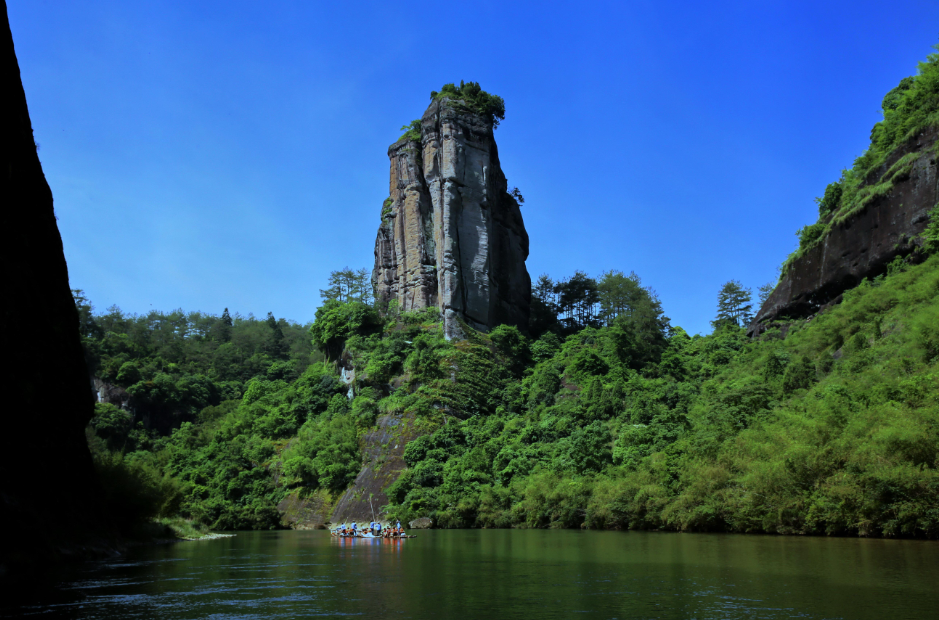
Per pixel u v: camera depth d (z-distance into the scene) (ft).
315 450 344.69
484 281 421.59
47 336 120.88
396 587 87.35
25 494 110.22
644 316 417.90
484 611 69.82
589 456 237.66
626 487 200.44
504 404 360.69
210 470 367.66
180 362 618.03
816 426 147.84
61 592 84.07
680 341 430.20
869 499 129.18
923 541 122.42
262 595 81.41
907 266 239.50
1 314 104.83
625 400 289.74
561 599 76.33
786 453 148.87
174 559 129.59
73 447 129.18
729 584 83.20
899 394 148.15
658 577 91.76
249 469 367.25
